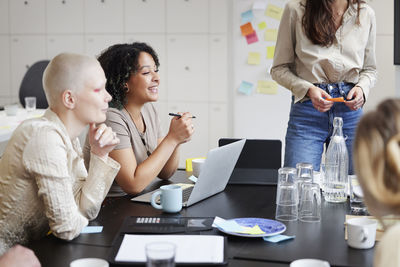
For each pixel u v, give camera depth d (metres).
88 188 1.78
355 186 1.84
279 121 4.68
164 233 1.60
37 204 1.74
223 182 2.11
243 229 1.60
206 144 5.02
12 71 5.30
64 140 1.73
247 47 4.64
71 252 1.49
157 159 2.13
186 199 1.99
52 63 1.75
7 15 5.22
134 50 2.29
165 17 4.91
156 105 5.05
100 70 1.78
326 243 1.53
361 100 2.64
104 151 1.80
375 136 1.03
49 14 5.14
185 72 4.95
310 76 2.74
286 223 1.72
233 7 4.63
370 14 2.73
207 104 4.96
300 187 1.91
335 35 2.68
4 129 3.49
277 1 4.52
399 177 1.00
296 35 2.73
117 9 4.99
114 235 1.62
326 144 2.91
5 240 1.75
